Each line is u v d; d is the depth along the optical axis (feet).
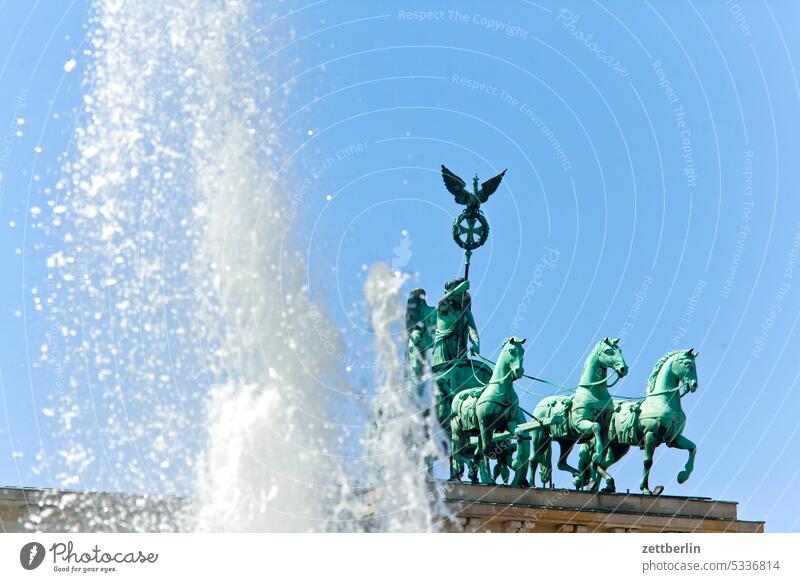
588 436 414.82
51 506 311.88
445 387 411.75
